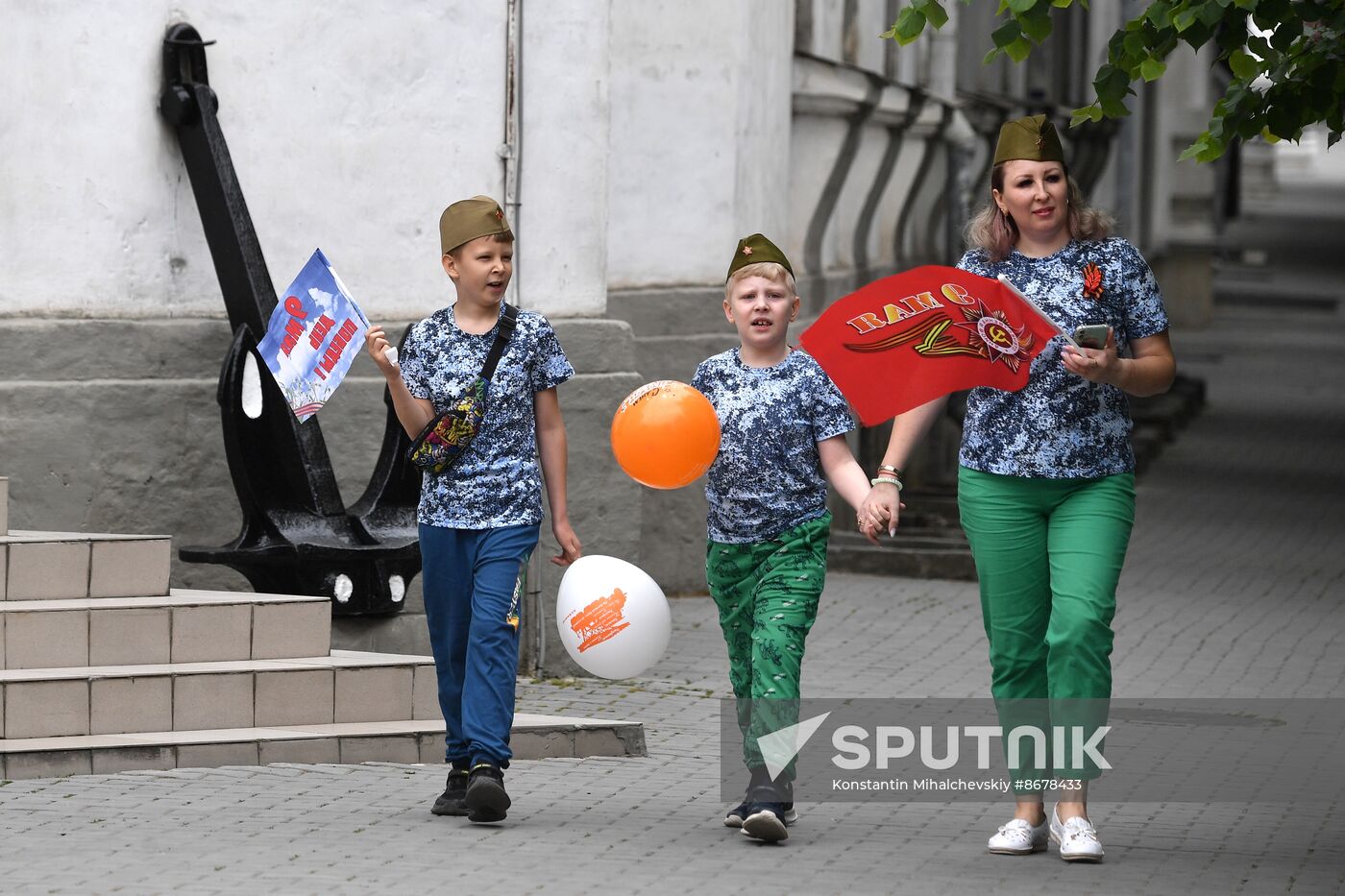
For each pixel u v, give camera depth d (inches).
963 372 522.6
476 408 561.3
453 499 564.4
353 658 681.6
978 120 1834.4
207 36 794.8
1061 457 526.0
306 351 557.0
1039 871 520.7
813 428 553.9
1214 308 3489.2
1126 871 522.6
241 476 755.4
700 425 540.1
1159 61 536.1
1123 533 529.7
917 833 572.1
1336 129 557.3
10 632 631.2
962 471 542.6
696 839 553.6
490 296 569.6
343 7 830.5
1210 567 1267.2
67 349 761.0
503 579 561.6
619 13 1099.9
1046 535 534.9
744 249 561.0
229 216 770.8
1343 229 5649.6
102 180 768.3
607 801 609.0
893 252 1628.9
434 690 683.4
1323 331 3166.8
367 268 842.8
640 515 1005.2
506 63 872.9
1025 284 533.0
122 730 628.1
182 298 791.1
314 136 824.9
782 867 519.5
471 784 553.6
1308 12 528.4
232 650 666.8
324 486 776.3
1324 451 1905.8
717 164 1120.2
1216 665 929.5
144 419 774.5
